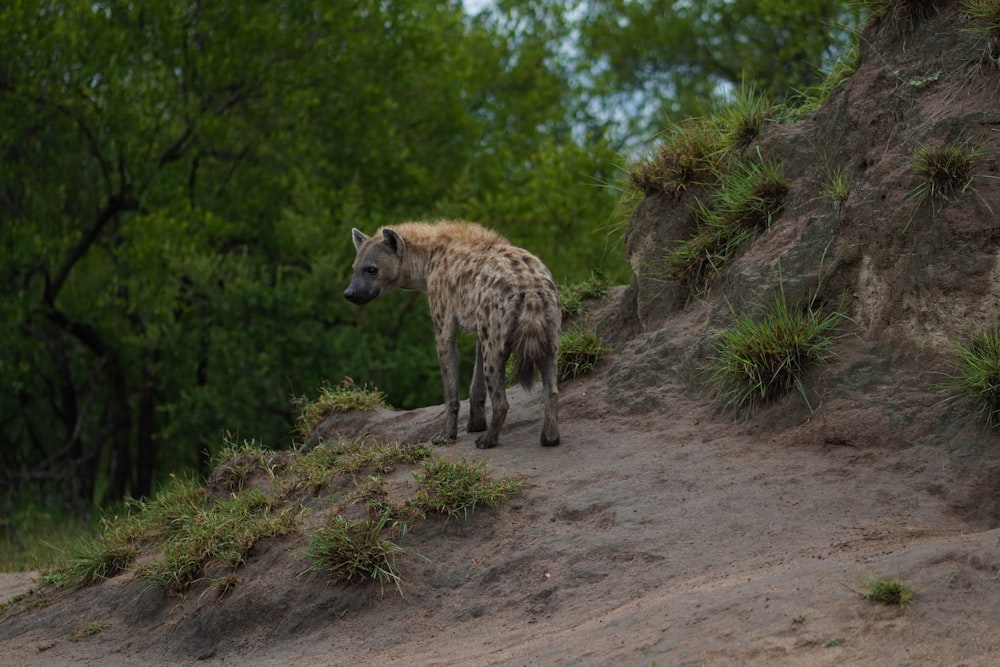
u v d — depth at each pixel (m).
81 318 31.62
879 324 12.39
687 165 15.61
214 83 31.86
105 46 29.11
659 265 15.55
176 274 29.83
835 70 15.79
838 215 13.17
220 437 29.73
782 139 14.87
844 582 8.38
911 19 13.80
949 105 12.80
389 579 11.10
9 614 13.23
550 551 10.77
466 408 15.52
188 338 29.78
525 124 40.31
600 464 12.35
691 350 13.79
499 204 32.16
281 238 32.50
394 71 35.16
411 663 9.48
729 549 10.02
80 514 29.89
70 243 30.11
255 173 33.31
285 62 33.09
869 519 10.12
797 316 12.88
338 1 33.47
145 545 14.04
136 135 29.84
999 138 12.06
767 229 14.30
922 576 8.20
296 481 13.55
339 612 11.06
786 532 10.09
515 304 12.78
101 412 39.09
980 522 9.99
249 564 12.05
